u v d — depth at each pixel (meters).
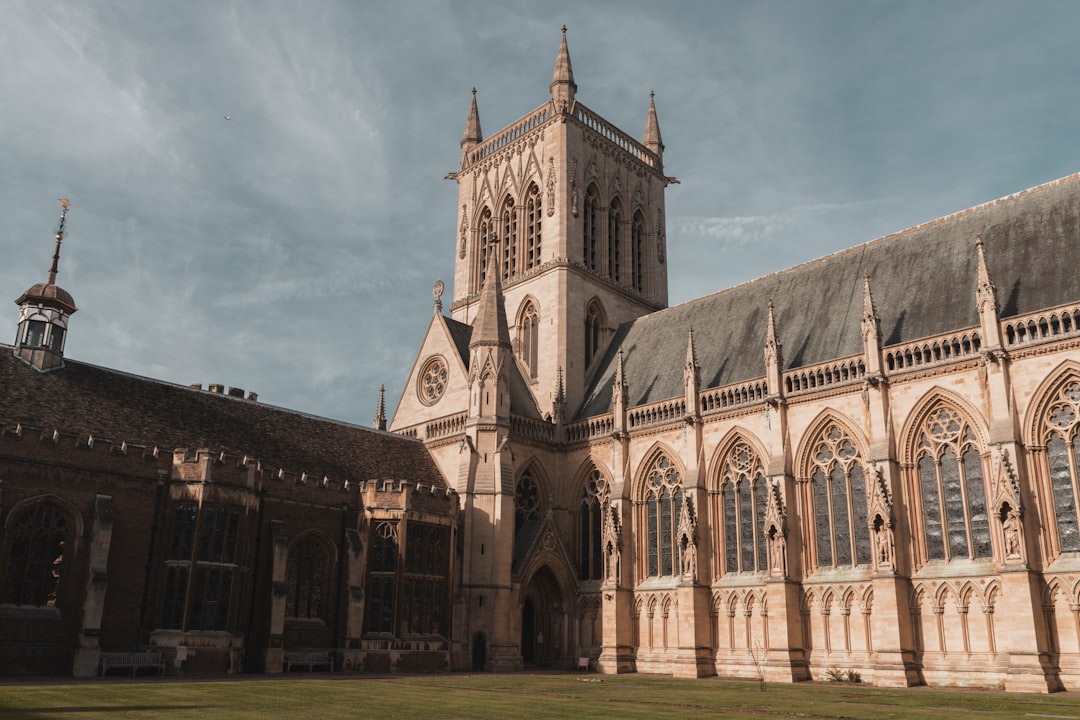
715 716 31.30
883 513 56.94
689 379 72.12
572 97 98.69
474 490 74.88
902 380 60.00
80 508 52.59
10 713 27.08
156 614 54.16
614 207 101.31
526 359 93.06
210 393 70.44
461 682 50.72
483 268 102.62
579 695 41.62
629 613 72.62
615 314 95.81
